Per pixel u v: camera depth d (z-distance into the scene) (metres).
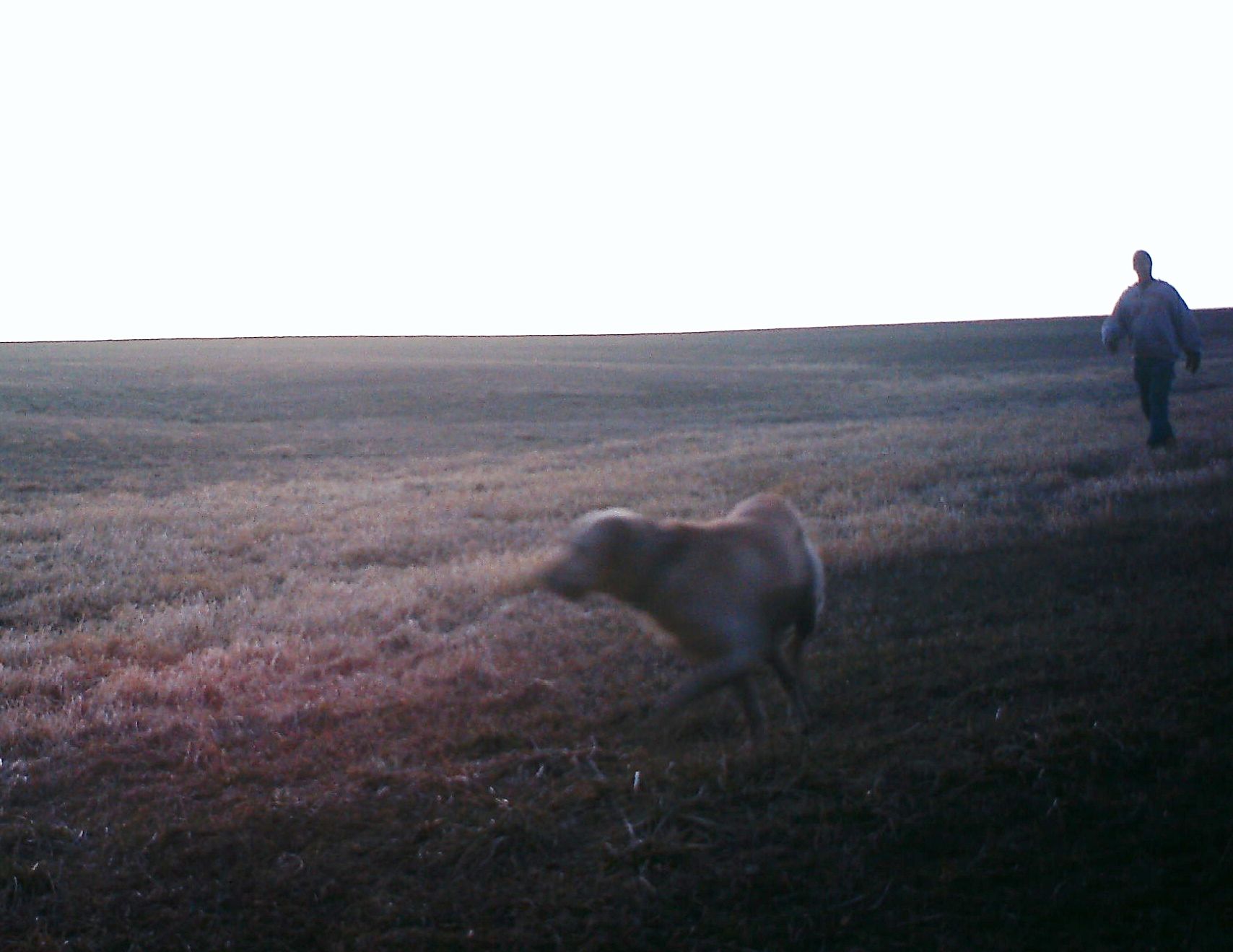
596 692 7.46
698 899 4.77
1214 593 7.92
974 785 5.44
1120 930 4.32
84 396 40.97
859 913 4.59
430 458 26.14
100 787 6.46
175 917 4.96
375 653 8.77
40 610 10.88
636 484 17.70
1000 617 8.21
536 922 4.72
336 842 5.54
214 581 12.11
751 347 70.06
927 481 15.10
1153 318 15.04
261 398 41.75
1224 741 5.57
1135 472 13.96
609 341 84.62
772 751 5.94
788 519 6.21
